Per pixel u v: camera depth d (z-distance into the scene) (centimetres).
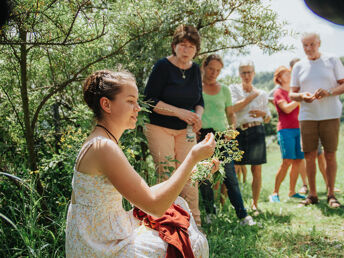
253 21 326
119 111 163
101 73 166
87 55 300
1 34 210
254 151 402
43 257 221
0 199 261
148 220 172
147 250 154
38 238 230
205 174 190
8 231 246
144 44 334
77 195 157
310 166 434
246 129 408
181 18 337
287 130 478
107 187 156
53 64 297
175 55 320
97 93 163
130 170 153
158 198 154
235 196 349
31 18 221
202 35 394
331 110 418
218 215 361
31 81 318
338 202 412
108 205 157
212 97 376
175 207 186
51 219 247
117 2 266
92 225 154
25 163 284
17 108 294
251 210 399
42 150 309
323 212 389
